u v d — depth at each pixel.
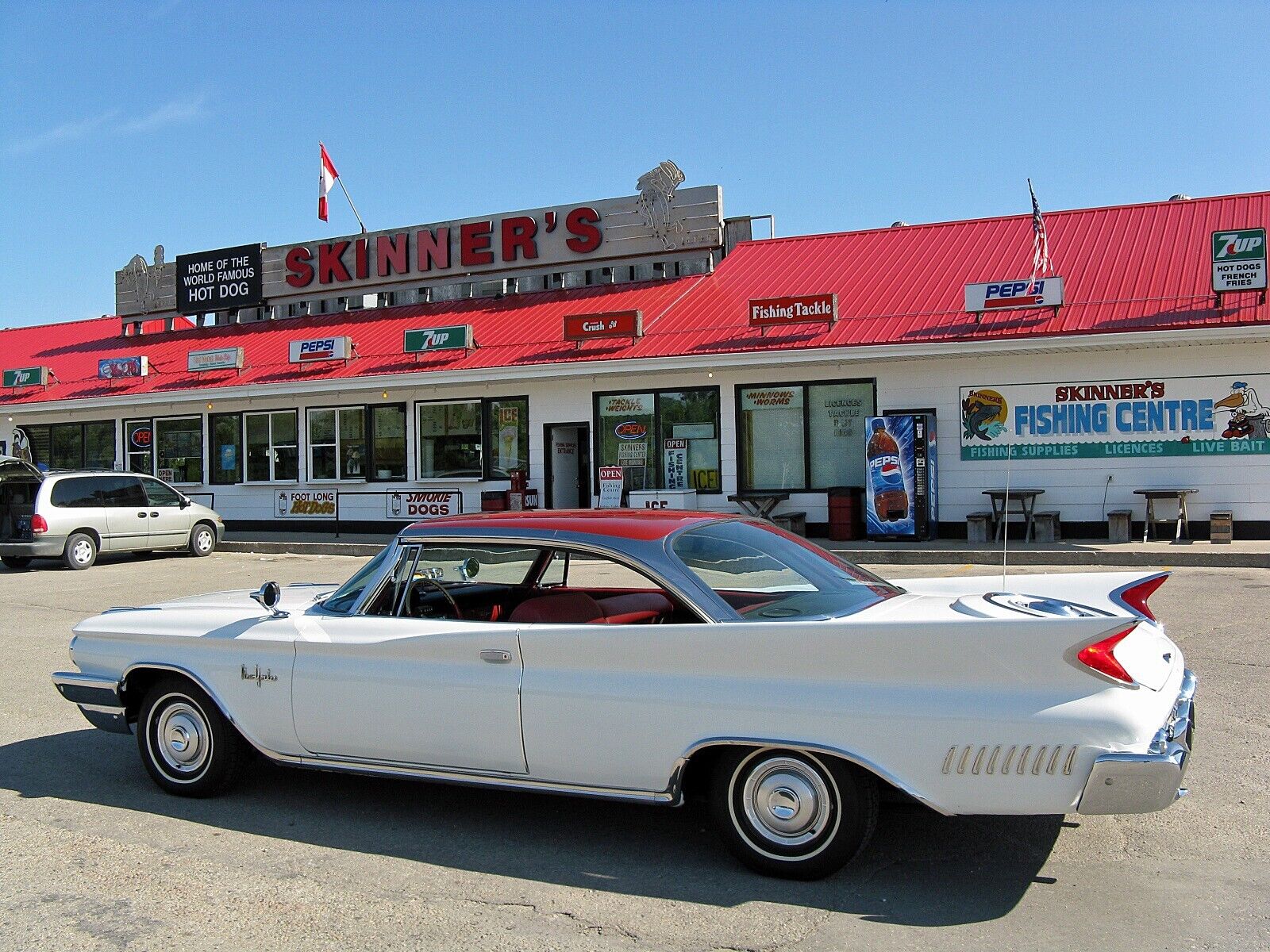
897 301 18.36
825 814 4.03
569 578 5.76
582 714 4.31
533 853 4.55
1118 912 3.83
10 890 4.23
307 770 5.86
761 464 18.48
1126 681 3.74
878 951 3.55
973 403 16.97
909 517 16.45
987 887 4.06
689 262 22.33
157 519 18.23
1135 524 16.16
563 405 19.89
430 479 21.20
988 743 3.75
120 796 5.45
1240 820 4.73
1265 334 14.83
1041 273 17.30
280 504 22.67
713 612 4.32
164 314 27.80
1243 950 3.52
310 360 21.98
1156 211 19.69
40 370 25.48
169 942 3.74
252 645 5.10
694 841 4.66
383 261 24.98
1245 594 10.85
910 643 3.89
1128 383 16.12
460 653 4.59
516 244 23.69
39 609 12.55
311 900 4.09
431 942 3.71
